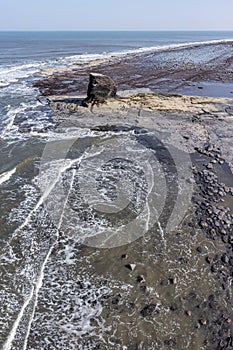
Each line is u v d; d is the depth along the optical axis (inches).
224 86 1082.1
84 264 300.8
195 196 412.8
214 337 239.5
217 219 368.5
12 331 237.6
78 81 1143.0
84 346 231.0
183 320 251.0
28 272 289.3
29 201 387.2
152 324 247.1
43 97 871.7
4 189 408.5
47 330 240.8
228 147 558.9
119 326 245.1
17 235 331.9
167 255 314.2
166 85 1081.4
